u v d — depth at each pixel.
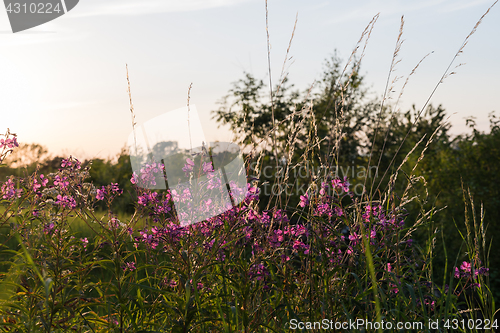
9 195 2.43
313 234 2.36
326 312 2.19
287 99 9.71
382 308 2.14
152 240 2.32
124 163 8.31
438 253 5.66
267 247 2.43
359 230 2.44
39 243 2.40
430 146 7.78
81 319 2.16
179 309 2.07
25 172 2.61
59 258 2.16
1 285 2.12
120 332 2.09
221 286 2.48
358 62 3.00
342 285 2.40
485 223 6.11
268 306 2.40
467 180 6.51
